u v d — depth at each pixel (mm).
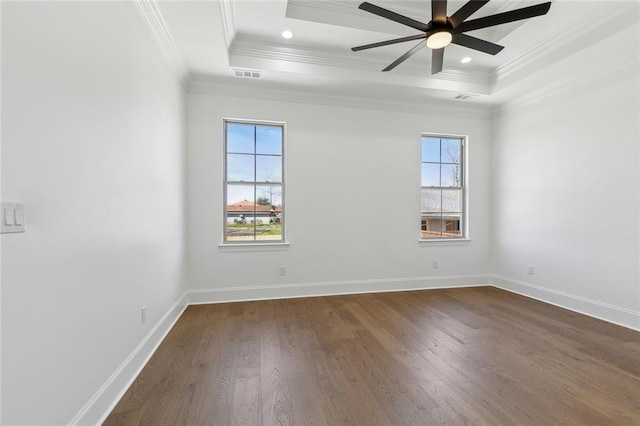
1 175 980
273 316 3133
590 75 3182
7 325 1002
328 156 3932
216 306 3455
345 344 2473
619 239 2941
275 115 3748
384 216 4145
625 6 2311
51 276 1214
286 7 2533
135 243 2018
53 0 1225
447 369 2080
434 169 4473
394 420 1569
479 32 3012
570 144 3406
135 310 2016
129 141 1928
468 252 4465
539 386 1879
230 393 1803
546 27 2748
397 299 3770
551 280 3633
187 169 3496
